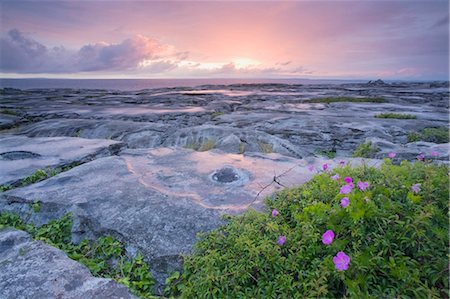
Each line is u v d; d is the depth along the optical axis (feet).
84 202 15.51
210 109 65.87
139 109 65.62
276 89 178.19
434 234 8.76
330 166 22.00
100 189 17.19
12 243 12.21
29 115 58.65
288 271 9.20
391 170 12.98
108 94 129.49
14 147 29.09
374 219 9.57
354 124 44.04
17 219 15.78
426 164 13.51
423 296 7.16
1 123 50.80
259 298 8.50
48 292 9.28
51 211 15.52
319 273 8.50
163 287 10.84
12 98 104.27
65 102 87.76
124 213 14.33
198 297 9.15
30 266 10.57
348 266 8.23
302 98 96.22
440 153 25.76
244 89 181.47
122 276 11.16
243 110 65.82
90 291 9.34
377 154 28.43
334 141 38.14
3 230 13.37
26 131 43.09
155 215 13.98
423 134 39.29
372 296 7.27
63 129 41.86
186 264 10.55
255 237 10.82
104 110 63.93
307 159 24.54
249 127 44.62
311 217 11.26
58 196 16.43
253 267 9.55
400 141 38.42
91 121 45.98
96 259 12.23
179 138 35.60
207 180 18.79
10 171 22.08
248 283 9.32
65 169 23.59
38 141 32.19
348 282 7.62
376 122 45.75
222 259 10.13
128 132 39.06
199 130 36.58
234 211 14.16
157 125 42.16
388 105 73.77
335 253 9.16
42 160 24.77
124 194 16.34
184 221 13.42
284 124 45.03
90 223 14.05
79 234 14.11
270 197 15.38
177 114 56.49
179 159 23.75
